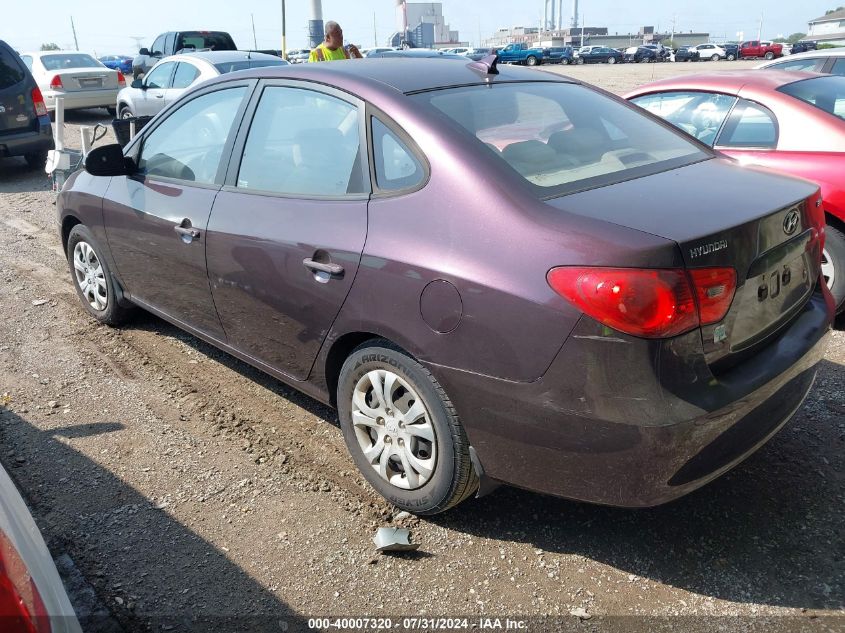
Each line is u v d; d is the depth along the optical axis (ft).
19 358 14.75
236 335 11.82
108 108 55.98
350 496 10.17
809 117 15.03
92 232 15.03
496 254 7.91
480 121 9.50
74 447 11.44
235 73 12.21
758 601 8.12
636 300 7.07
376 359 9.23
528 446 7.97
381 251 8.85
